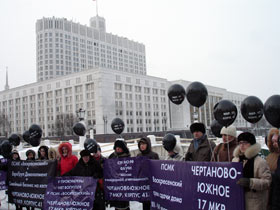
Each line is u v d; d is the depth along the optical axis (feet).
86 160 18.02
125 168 18.20
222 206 12.59
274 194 11.76
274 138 14.62
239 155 13.21
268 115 14.67
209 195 13.15
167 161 15.51
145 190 17.71
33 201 19.84
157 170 16.11
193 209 13.78
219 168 12.83
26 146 96.58
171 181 15.11
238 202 12.07
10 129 272.10
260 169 11.87
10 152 25.63
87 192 17.61
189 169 14.16
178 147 19.31
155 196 16.22
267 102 14.75
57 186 18.26
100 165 18.67
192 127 17.20
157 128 267.59
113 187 18.33
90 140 19.95
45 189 19.52
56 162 19.57
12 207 25.21
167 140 18.69
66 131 226.99
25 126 275.39
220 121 16.29
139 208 23.41
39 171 19.88
